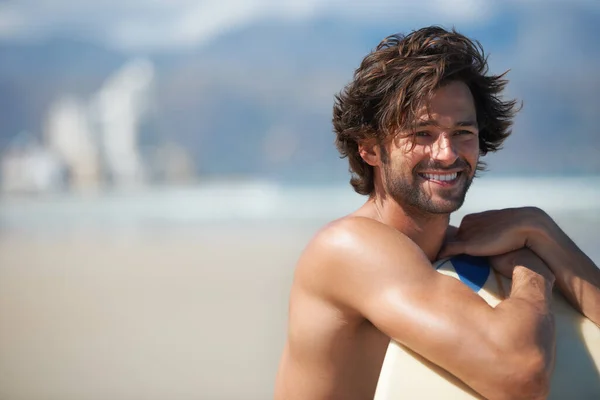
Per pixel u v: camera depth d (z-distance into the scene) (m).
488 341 6.49
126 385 17.92
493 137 8.44
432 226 7.72
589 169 113.50
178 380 18.22
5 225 64.88
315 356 7.54
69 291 31.53
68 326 24.91
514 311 6.67
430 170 7.25
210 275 33.84
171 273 34.97
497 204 68.75
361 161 8.05
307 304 7.61
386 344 7.48
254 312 25.83
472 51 7.54
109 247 46.34
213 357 20.25
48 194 113.44
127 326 24.55
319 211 68.38
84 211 80.25
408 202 7.44
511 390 6.44
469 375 6.55
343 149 8.28
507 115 8.37
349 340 7.44
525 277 7.32
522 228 7.86
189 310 26.59
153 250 43.88
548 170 114.50
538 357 6.48
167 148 171.00
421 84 7.16
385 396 6.77
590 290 7.66
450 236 8.45
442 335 6.57
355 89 7.70
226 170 162.62
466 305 6.69
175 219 65.44
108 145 154.88
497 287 7.64
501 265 7.89
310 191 96.00
